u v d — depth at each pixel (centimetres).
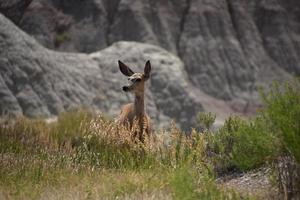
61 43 18862
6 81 13438
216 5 19038
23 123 4572
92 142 3956
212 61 17888
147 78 4466
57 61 15000
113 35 18675
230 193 2677
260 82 17825
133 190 2872
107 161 3697
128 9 18838
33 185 3052
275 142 2856
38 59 14188
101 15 19100
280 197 2623
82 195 2795
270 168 3061
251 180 3117
